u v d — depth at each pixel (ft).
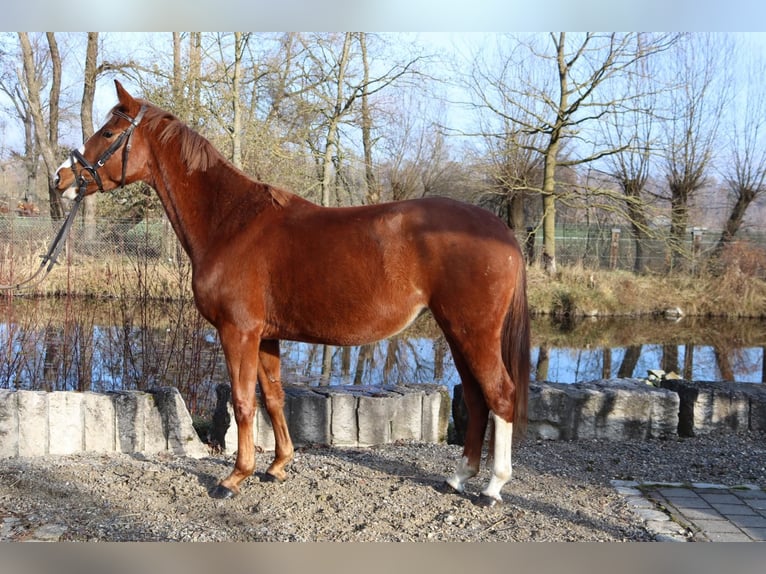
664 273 54.80
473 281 9.99
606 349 37.96
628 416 15.38
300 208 11.12
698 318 49.57
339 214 10.80
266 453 14.15
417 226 10.23
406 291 10.34
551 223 55.62
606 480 12.51
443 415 15.76
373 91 55.88
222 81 47.75
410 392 15.39
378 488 11.75
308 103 53.52
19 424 13.12
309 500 11.14
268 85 52.54
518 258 10.39
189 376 20.16
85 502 10.79
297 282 10.62
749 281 50.98
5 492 11.07
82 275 35.81
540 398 15.21
